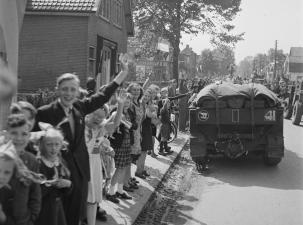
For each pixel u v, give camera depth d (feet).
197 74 326.24
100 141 17.39
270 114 33.40
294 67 194.70
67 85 13.74
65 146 13.06
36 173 11.43
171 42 149.69
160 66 160.15
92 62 72.02
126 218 20.12
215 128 34.22
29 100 43.34
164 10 145.59
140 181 28.22
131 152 24.61
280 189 28.58
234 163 37.58
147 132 28.71
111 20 82.69
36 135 12.30
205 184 30.09
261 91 33.83
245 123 33.53
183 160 39.22
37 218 12.39
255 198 26.25
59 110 14.03
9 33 24.57
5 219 10.11
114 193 22.70
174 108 57.62
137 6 147.74
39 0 66.39
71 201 14.05
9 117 10.53
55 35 67.21
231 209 23.85
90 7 65.67
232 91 33.73
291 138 54.49
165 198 25.93
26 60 67.72
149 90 28.27
